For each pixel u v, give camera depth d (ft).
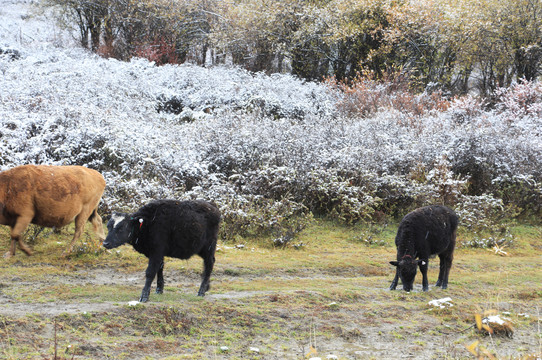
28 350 17.70
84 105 52.01
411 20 94.84
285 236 41.57
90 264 30.96
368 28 101.30
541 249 46.57
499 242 46.21
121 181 42.06
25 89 55.42
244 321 22.84
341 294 28.30
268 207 43.32
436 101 78.64
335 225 47.37
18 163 39.32
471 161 56.59
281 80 84.64
